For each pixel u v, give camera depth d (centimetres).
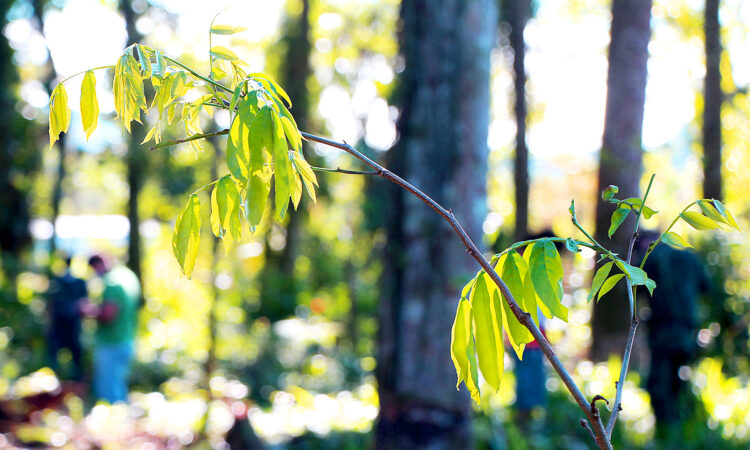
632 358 933
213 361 1065
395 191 489
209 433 660
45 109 1623
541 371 617
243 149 119
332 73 1947
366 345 1477
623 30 937
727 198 1683
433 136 476
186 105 142
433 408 479
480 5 476
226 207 134
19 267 1446
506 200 1719
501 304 136
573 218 138
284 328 1287
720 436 594
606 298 939
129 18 1463
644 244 624
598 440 132
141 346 1178
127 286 796
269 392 929
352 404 746
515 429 554
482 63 479
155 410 730
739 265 813
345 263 1833
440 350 480
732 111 1614
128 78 131
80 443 626
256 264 1888
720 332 795
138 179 1722
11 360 1002
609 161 921
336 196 1723
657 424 615
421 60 479
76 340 973
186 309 1594
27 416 688
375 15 1950
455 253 477
